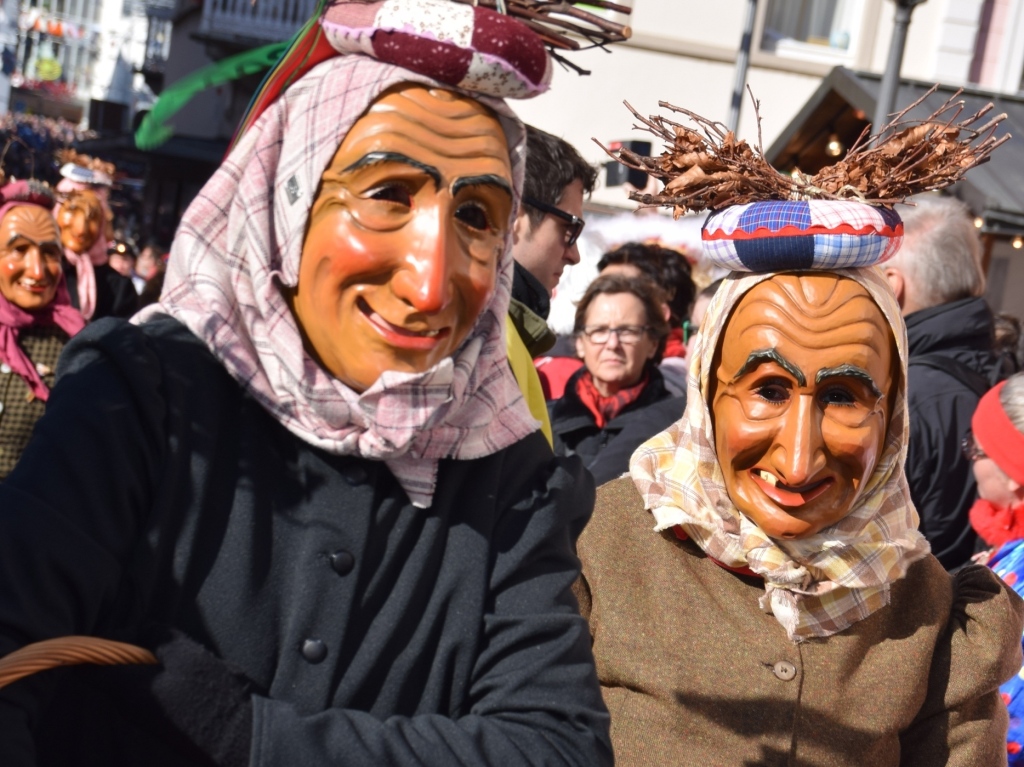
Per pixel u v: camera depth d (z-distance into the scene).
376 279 1.29
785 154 8.20
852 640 2.07
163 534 1.23
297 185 1.30
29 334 4.50
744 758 1.99
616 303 3.71
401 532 1.33
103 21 37.84
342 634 1.27
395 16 1.29
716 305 2.07
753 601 2.13
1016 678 2.42
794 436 1.93
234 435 1.30
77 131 22.28
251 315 1.30
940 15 10.22
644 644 2.07
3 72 20.55
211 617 1.24
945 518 3.30
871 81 7.27
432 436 1.35
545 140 2.72
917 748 2.12
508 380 1.46
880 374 1.98
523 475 1.46
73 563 1.15
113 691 1.14
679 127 2.08
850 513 2.09
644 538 2.19
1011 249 7.23
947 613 2.15
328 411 1.29
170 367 1.28
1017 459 2.70
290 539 1.29
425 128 1.29
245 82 5.52
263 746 1.15
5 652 1.09
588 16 1.45
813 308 1.94
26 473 1.18
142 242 17.83
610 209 8.98
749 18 8.14
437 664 1.32
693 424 2.12
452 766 1.22
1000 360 3.88
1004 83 10.36
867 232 1.95
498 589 1.38
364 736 1.21
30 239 4.49
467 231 1.33
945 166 2.04
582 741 1.31
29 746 1.10
